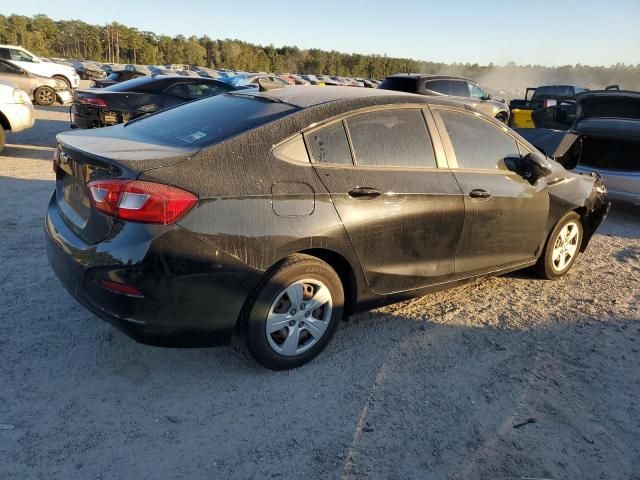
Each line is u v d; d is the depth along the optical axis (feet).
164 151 9.38
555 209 14.98
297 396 9.76
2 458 7.79
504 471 8.32
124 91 30.53
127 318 8.77
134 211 8.46
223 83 33.53
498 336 12.50
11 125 29.19
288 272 9.75
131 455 8.08
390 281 11.49
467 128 12.95
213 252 8.87
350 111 10.87
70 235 9.55
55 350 10.55
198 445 8.39
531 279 16.26
